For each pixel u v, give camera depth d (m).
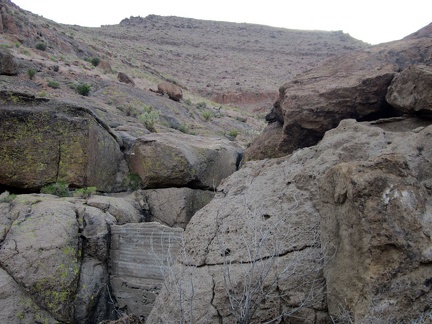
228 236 5.31
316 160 5.65
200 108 35.88
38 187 9.32
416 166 4.81
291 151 8.45
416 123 6.68
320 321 4.17
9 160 9.26
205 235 5.53
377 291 3.48
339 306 3.85
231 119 34.16
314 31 124.88
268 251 4.82
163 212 9.59
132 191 10.11
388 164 3.93
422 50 7.93
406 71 6.83
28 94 9.84
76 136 9.59
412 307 3.39
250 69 87.56
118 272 7.14
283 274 4.46
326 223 4.36
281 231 4.96
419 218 3.65
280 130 9.53
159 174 9.84
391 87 7.13
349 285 3.75
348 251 3.86
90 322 6.60
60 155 9.48
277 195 5.59
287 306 4.36
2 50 23.19
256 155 9.57
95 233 7.17
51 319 6.11
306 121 8.05
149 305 6.79
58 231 6.79
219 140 12.16
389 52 8.30
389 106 7.64
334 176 4.25
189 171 9.83
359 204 3.75
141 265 7.04
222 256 5.09
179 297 4.74
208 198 10.25
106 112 21.33
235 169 11.41
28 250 6.44
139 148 10.33
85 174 9.49
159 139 10.36
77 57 43.75
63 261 6.52
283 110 8.41
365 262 3.62
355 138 5.70
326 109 7.89
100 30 101.31
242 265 4.70
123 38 98.00
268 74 86.38
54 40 43.84
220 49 102.44
